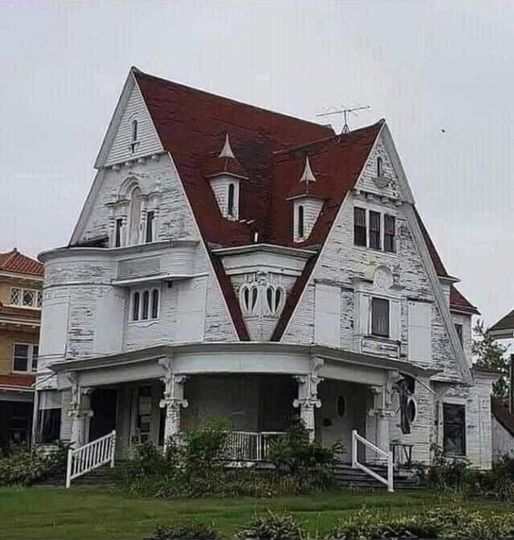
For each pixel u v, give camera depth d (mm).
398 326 42969
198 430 34438
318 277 39969
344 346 40688
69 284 42812
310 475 33875
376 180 42656
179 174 41531
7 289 57156
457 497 33594
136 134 43438
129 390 42375
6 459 40250
